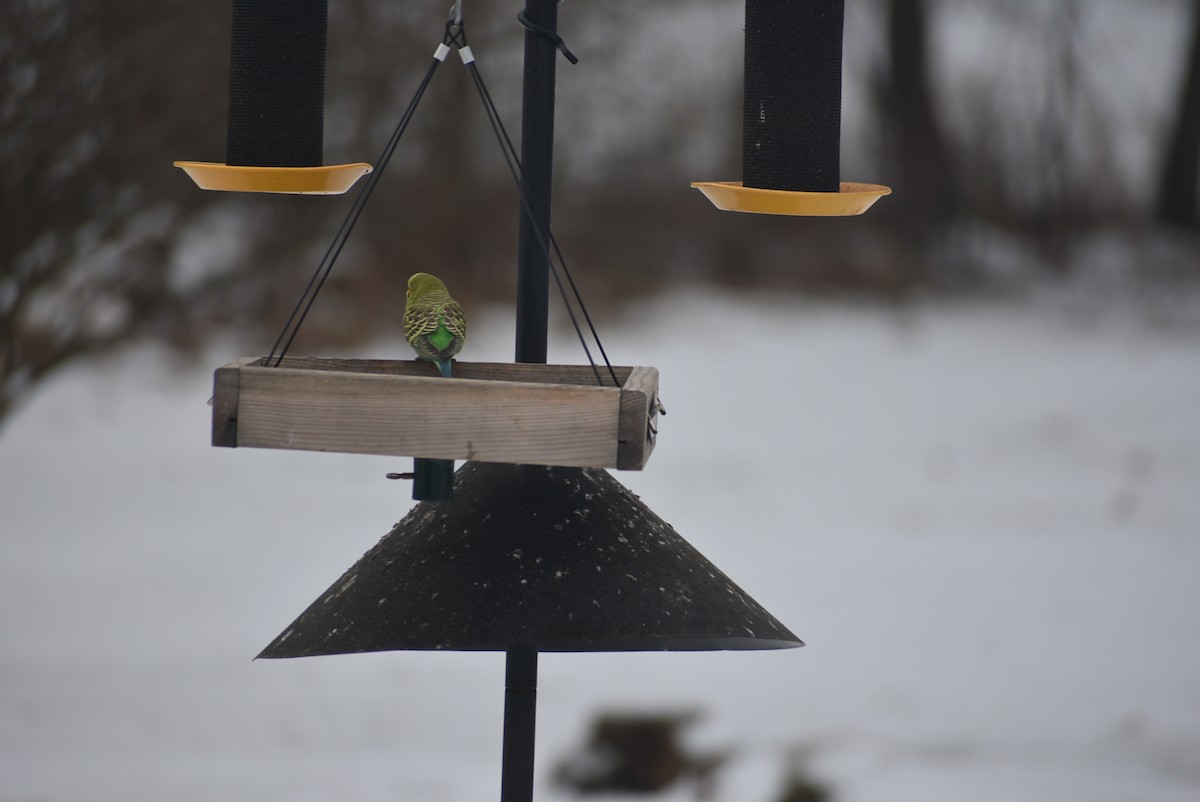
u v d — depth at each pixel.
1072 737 11.48
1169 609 15.13
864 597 15.32
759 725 11.48
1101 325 35.31
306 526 17.12
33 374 12.38
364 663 12.95
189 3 11.60
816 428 24.00
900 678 12.84
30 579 14.54
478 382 4.54
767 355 30.02
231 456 20.27
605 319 31.67
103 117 11.41
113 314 14.49
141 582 14.58
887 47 39.47
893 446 22.95
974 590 15.70
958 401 26.77
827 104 5.72
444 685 12.46
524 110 5.29
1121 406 26.86
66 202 11.34
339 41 14.58
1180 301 37.94
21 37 10.91
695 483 20.20
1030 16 39.56
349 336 24.44
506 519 5.02
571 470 5.25
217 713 11.34
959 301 36.78
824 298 35.59
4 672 11.91
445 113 25.39
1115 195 40.28
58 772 10.02
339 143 15.91
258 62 5.74
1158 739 11.51
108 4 11.12
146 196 12.05
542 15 5.25
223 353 23.47
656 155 35.84
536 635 4.65
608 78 34.25
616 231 35.31
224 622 13.50
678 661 13.36
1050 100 39.56
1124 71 41.78
